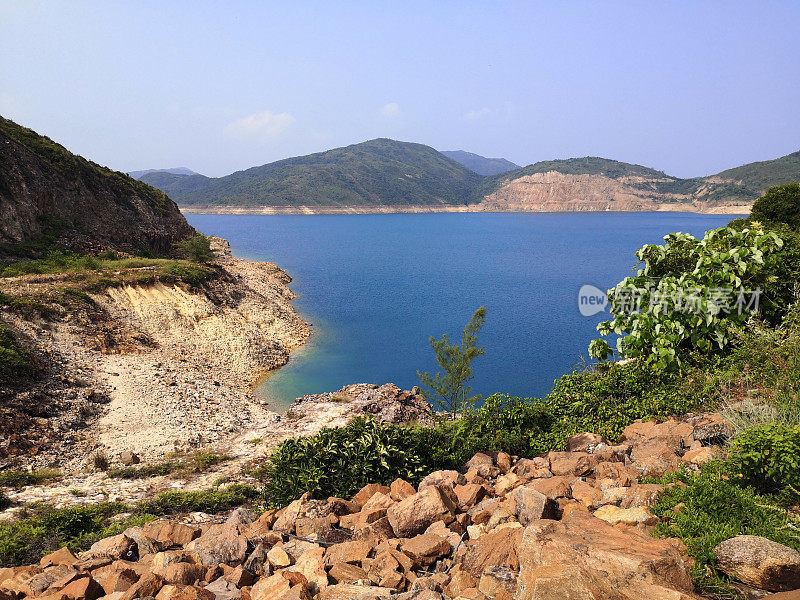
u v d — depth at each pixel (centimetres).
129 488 1753
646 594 427
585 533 525
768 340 1157
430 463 1088
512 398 1241
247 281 6869
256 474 1783
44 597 571
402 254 15362
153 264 5606
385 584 562
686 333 1277
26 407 2444
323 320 6469
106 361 3428
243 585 609
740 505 609
